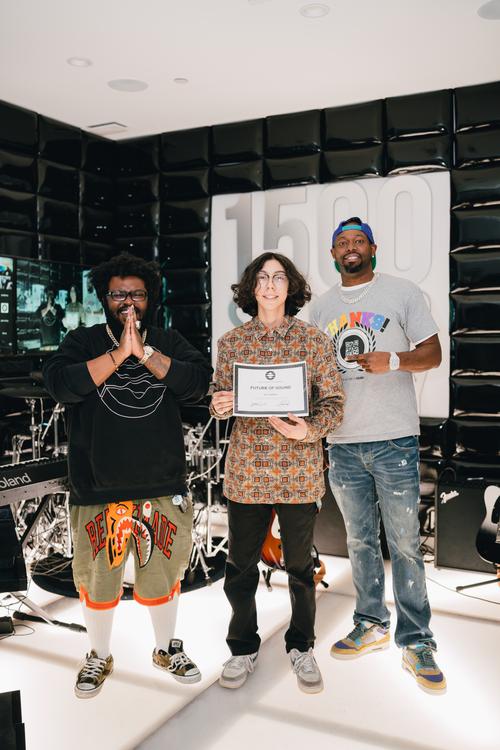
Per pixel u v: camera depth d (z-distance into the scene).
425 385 4.25
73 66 3.71
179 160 4.88
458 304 4.10
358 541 2.59
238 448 2.31
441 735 2.09
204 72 3.80
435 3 3.03
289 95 4.20
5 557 2.63
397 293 2.47
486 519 3.37
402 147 4.21
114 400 2.24
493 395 4.01
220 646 2.72
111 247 5.13
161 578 2.36
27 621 2.99
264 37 3.38
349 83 4.00
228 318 4.84
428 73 3.85
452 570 3.63
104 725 2.16
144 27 3.25
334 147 4.40
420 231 4.20
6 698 1.84
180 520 2.35
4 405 4.22
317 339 2.32
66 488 3.14
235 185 4.72
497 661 2.58
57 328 4.53
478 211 4.04
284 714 2.21
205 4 3.02
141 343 2.19
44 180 4.55
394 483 2.43
